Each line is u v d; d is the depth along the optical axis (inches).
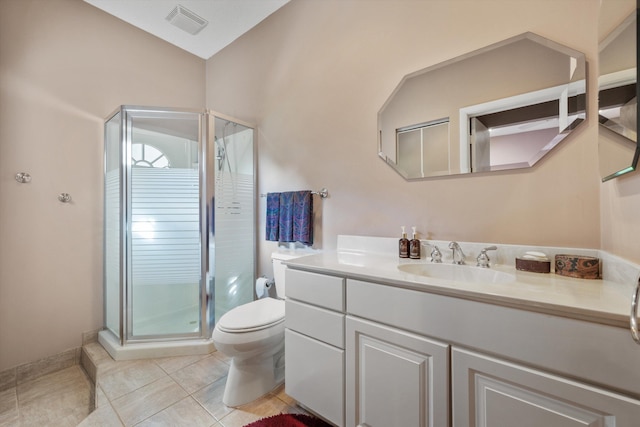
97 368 66.4
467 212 52.7
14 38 67.7
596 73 41.3
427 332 36.1
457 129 53.6
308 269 49.4
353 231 68.0
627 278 31.7
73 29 77.4
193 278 77.6
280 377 62.7
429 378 36.0
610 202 37.4
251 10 84.0
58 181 74.0
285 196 77.3
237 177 85.4
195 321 78.4
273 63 85.5
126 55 87.8
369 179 65.3
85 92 79.3
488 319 31.7
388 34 62.6
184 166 80.0
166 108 75.8
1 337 65.3
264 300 68.9
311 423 48.9
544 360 28.4
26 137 69.1
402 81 60.4
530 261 43.3
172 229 77.3
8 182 66.5
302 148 78.1
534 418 28.8
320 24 74.2
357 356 42.6
